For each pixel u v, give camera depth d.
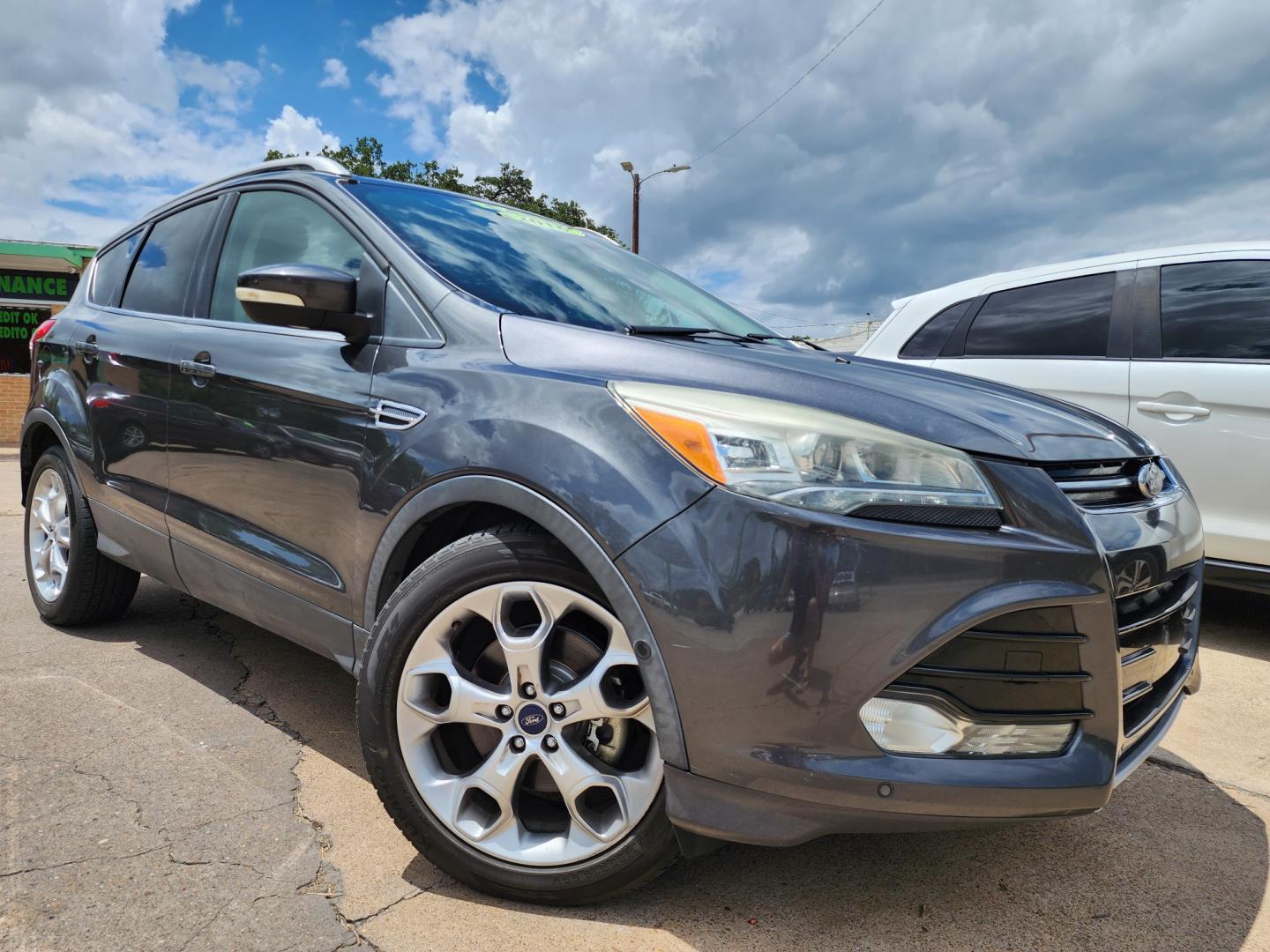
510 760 1.73
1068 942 1.69
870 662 1.44
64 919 1.63
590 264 2.66
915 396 1.75
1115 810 2.26
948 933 1.71
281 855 1.89
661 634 1.53
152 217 3.38
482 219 2.60
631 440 1.61
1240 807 2.29
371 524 1.96
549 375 1.78
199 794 2.14
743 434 1.54
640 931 1.68
